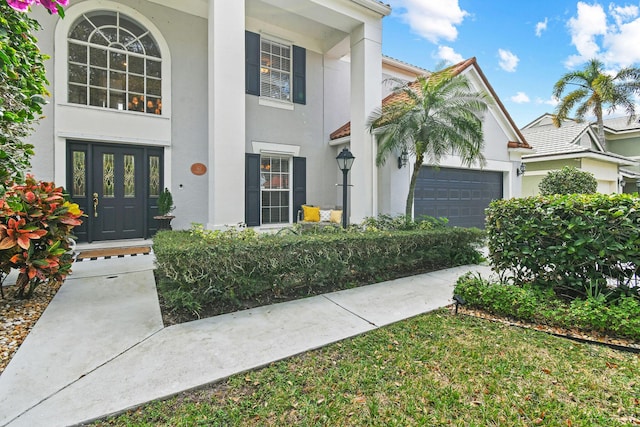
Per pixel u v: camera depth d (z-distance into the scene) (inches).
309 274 194.5
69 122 290.5
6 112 122.3
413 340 135.3
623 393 100.1
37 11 277.6
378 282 223.9
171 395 97.8
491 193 453.7
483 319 158.9
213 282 163.5
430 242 253.8
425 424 87.1
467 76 399.9
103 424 86.0
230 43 286.5
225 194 282.0
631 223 145.4
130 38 323.9
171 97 338.0
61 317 151.4
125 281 208.4
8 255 151.4
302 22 398.3
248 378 107.7
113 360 115.9
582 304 149.1
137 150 328.2
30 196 155.5
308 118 432.8
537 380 106.7
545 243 173.3
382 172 364.2
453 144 293.4
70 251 218.7
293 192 420.8
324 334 140.3
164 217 315.3
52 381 102.2
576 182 477.4
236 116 288.0
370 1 354.3
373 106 369.7
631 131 911.0
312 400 96.8
